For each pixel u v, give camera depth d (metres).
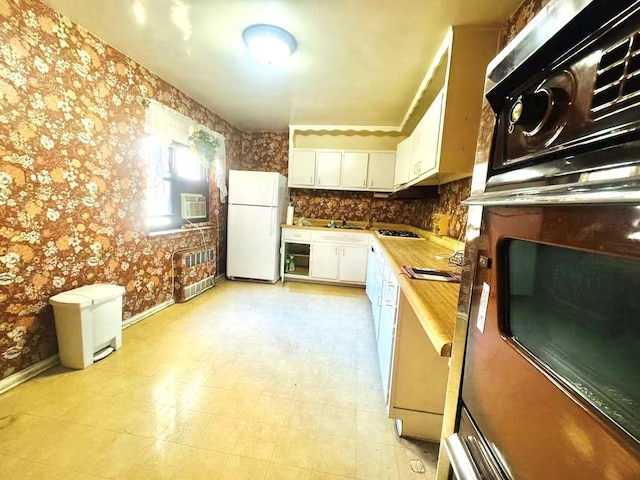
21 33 1.59
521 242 0.49
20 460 1.22
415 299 1.09
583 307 0.38
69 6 1.70
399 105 3.07
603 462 0.32
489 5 1.52
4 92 1.54
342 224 4.47
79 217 1.99
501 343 0.51
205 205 3.70
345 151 4.15
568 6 0.37
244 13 1.71
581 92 0.37
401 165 3.39
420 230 3.62
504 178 0.55
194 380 1.82
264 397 1.70
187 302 3.21
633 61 0.30
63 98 1.83
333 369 2.03
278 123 3.99
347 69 2.32
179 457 1.27
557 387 0.37
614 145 0.32
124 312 2.49
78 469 1.19
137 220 2.53
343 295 3.71
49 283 1.83
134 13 1.75
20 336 1.70
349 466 1.28
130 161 2.39
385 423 1.54
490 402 0.53
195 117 3.24
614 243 0.31
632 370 0.31
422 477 1.24
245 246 4.02
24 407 1.52
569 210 0.37
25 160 1.65
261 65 2.34
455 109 1.72
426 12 1.60
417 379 1.44
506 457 0.47
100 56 2.05
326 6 1.61
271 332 2.55
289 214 4.23
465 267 0.67
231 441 1.37
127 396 1.64
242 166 4.59
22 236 1.67
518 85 0.52
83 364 1.86
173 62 2.36
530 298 0.48
